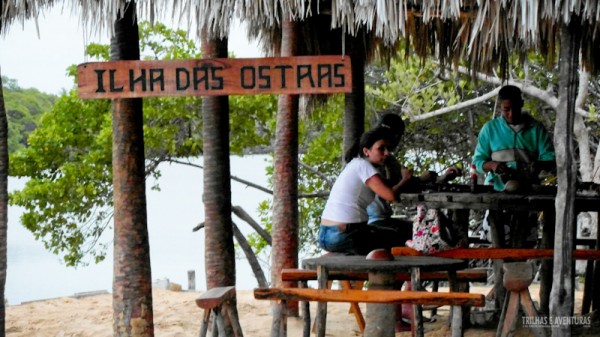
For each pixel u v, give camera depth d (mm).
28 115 25953
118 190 6484
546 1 5027
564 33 5281
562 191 5336
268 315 8867
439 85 13867
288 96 8398
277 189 8383
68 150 14539
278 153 8398
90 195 14211
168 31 14500
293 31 8195
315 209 15234
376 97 14781
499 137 7934
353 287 7781
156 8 5723
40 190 13945
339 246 6250
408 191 7230
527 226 7430
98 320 9344
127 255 6473
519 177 7371
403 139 15484
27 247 32000
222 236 7762
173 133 14039
